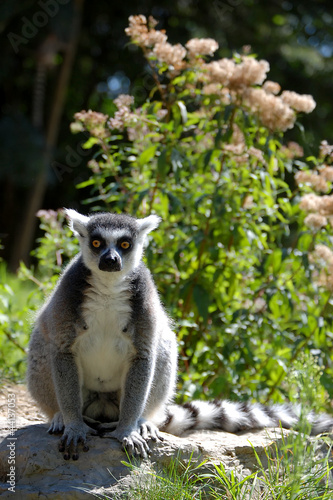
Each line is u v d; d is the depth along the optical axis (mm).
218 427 7250
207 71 9141
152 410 6922
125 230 6480
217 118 9070
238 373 8570
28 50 22844
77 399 6254
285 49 25391
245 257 9109
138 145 9375
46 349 6652
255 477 5750
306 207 8602
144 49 9461
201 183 9266
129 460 5996
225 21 25047
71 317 6230
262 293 9211
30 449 6074
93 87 26656
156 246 9180
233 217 8992
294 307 9359
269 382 8922
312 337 8898
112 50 25516
